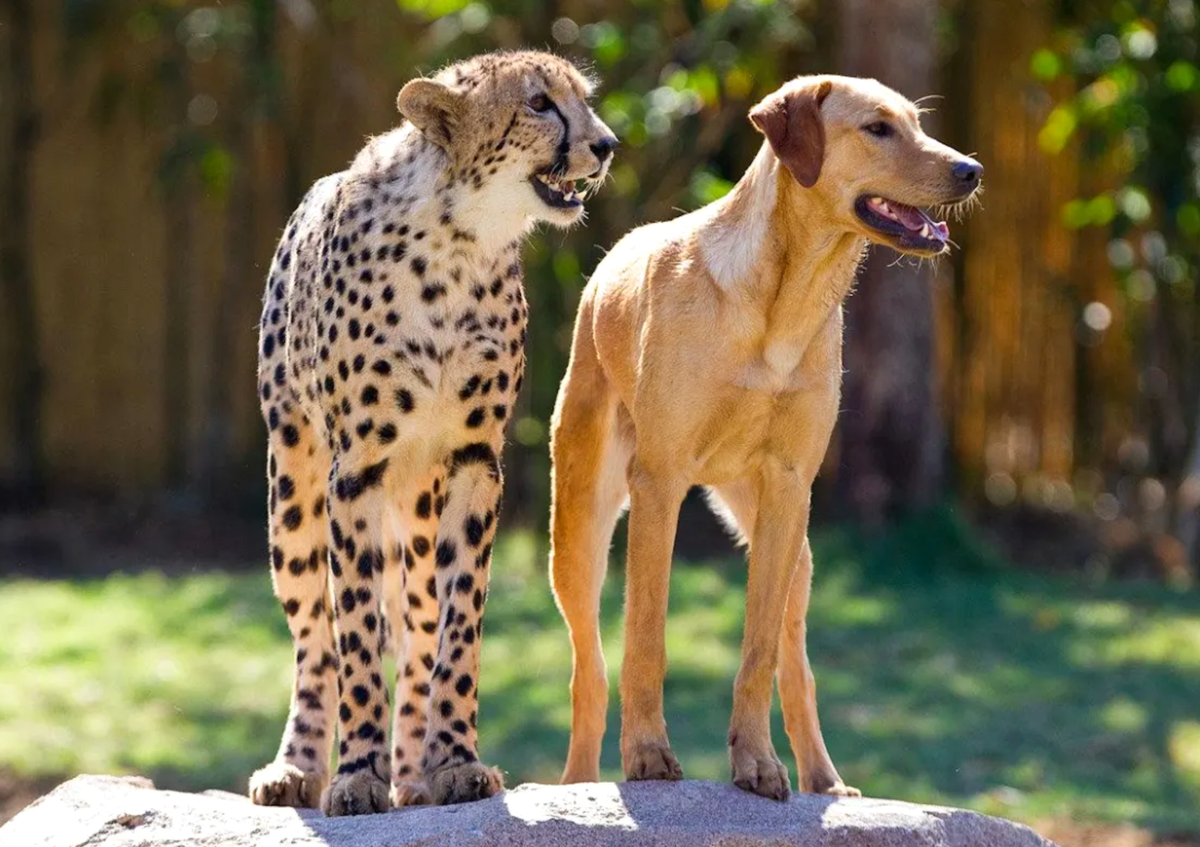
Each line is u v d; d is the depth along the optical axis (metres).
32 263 23.72
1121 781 13.80
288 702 15.74
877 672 16.44
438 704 8.46
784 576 8.13
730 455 8.12
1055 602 19.02
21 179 23.62
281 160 23.89
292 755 8.82
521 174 8.64
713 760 13.70
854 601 18.72
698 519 23.12
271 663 16.84
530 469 20.88
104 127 23.64
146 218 23.83
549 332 19.98
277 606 18.75
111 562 21.31
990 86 24.03
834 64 22.62
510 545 20.83
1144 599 19.52
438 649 8.59
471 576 8.61
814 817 7.68
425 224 8.46
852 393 20.88
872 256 20.70
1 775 13.59
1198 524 21.66
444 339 8.51
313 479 9.21
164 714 15.31
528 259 19.84
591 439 8.90
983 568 20.22
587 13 21.70
